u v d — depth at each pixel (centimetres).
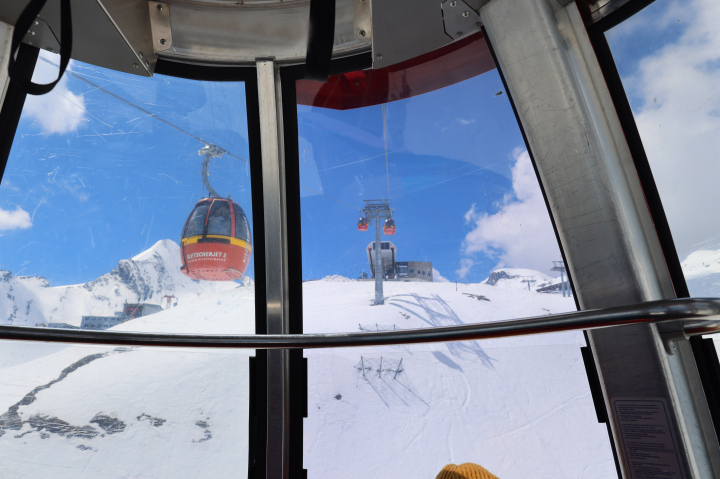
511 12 167
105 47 184
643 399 147
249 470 194
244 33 194
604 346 154
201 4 184
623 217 154
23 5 170
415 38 184
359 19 185
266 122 203
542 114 162
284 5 186
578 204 157
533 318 116
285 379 195
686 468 140
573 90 158
